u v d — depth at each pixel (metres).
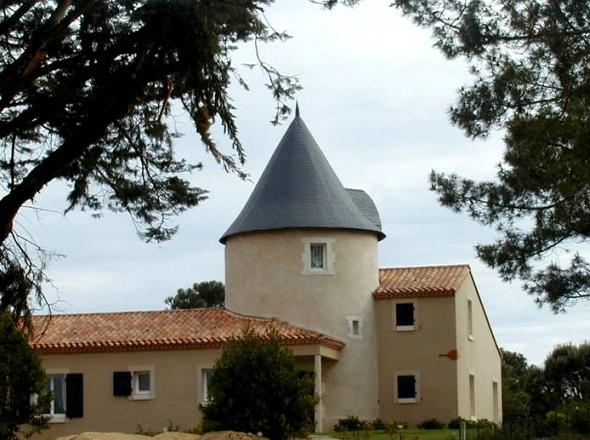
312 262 39.72
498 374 47.22
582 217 21.83
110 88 15.59
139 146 16.98
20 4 15.47
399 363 40.16
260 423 24.33
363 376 39.62
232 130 16.58
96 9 15.52
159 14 15.14
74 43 15.85
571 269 23.36
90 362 37.56
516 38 19.95
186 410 36.94
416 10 19.89
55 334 38.25
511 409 62.03
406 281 41.53
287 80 16.55
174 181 17.12
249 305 39.81
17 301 16.61
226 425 24.45
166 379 37.25
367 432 32.50
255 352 24.81
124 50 15.48
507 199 22.91
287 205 39.91
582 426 27.52
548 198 22.72
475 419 41.72
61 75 15.66
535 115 20.23
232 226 41.03
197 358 37.25
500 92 20.22
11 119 15.79
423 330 40.19
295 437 24.88
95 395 37.34
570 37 19.52
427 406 39.59
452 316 40.00
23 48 15.86
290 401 24.62
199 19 15.20
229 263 40.97
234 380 24.64
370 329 40.28
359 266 40.25
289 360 25.12
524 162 20.94
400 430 35.69
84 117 15.74
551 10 19.50
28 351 26.17
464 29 19.73
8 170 16.72
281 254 39.62
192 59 15.73
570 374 56.59
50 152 16.44
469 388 41.62
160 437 22.53
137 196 17.12
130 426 37.06
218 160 16.97
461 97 20.64
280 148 41.59
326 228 39.72
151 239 17.38
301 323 39.22
